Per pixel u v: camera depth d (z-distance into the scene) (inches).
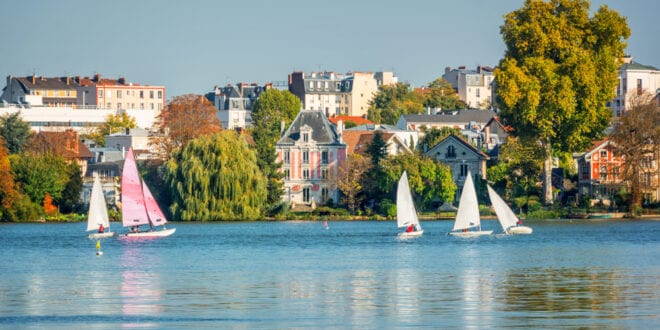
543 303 6008.9
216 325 5428.2
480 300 6166.3
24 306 6077.8
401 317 5605.3
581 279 7081.7
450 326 5334.6
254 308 5940.0
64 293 6609.3
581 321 5418.3
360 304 6058.1
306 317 5634.8
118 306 6048.2
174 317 5659.5
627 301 6038.4
